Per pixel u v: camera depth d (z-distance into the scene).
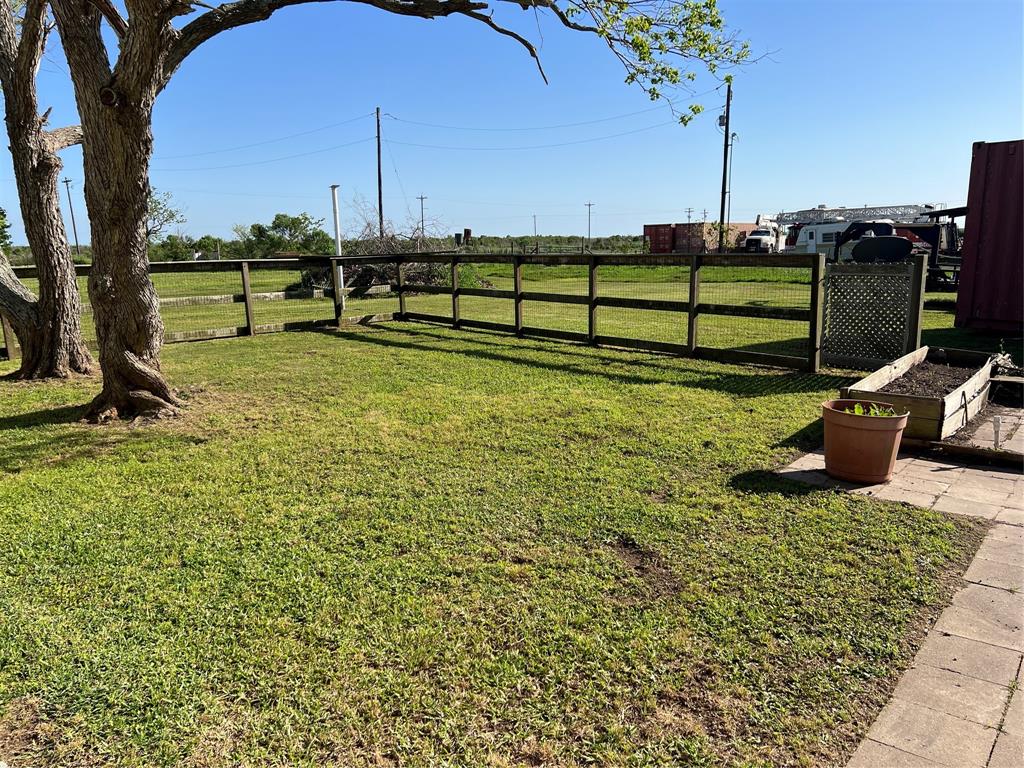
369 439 4.61
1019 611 2.34
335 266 10.91
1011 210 8.40
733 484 3.60
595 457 4.12
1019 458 3.75
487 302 14.99
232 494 3.62
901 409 4.12
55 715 1.93
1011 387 5.35
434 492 3.58
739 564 2.71
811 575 2.62
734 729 1.83
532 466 3.97
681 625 2.30
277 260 10.42
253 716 1.91
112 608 2.48
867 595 2.47
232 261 9.81
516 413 5.23
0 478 3.95
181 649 2.22
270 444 4.55
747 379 6.32
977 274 8.80
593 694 1.98
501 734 1.83
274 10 4.93
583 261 8.43
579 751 1.77
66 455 4.38
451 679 2.05
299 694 2.00
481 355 8.05
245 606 2.47
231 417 5.32
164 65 4.77
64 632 2.33
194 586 2.62
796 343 8.35
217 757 1.77
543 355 7.94
